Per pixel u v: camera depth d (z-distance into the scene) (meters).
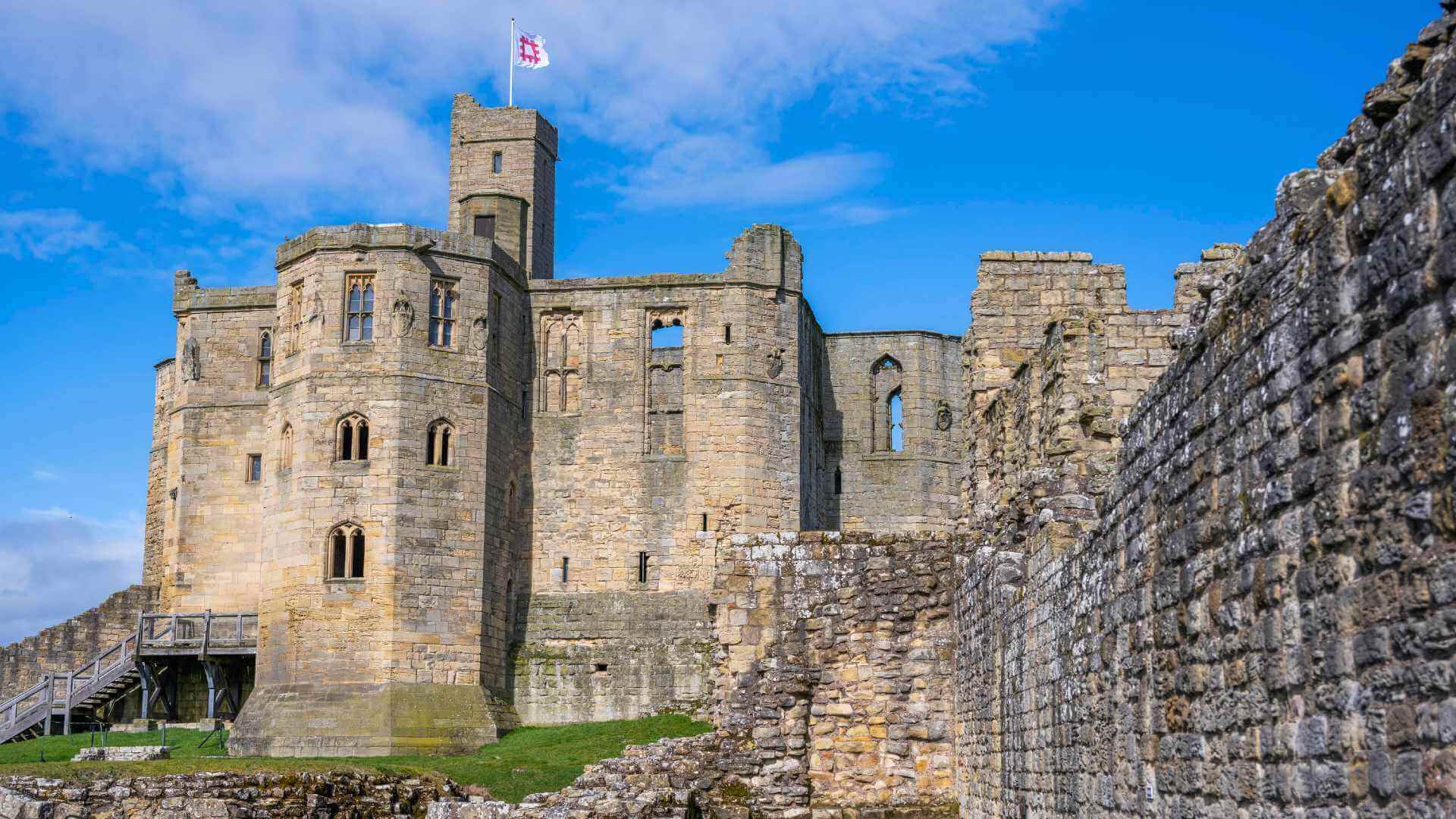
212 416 83.81
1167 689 16.53
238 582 82.19
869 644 38.06
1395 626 11.16
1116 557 18.91
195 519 82.88
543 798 41.06
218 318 84.62
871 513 93.75
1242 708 14.17
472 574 74.06
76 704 75.94
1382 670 11.38
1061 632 22.31
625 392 83.12
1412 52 11.76
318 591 71.81
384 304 74.31
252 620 80.75
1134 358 24.78
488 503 75.62
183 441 83.69
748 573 38.97
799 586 38.72
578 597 80.50
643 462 82.38
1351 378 11.95
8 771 45.69
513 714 75.62
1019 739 26.02
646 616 79.69
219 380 84.06
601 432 82.88
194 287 85.38
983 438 32.22
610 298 84.06
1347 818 11.91
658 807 38.12
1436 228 10.64
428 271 75.38
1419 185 10.87
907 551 38.28
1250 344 14.09
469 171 89.81
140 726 74.81
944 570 37.94
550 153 92.44
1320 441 12.51
